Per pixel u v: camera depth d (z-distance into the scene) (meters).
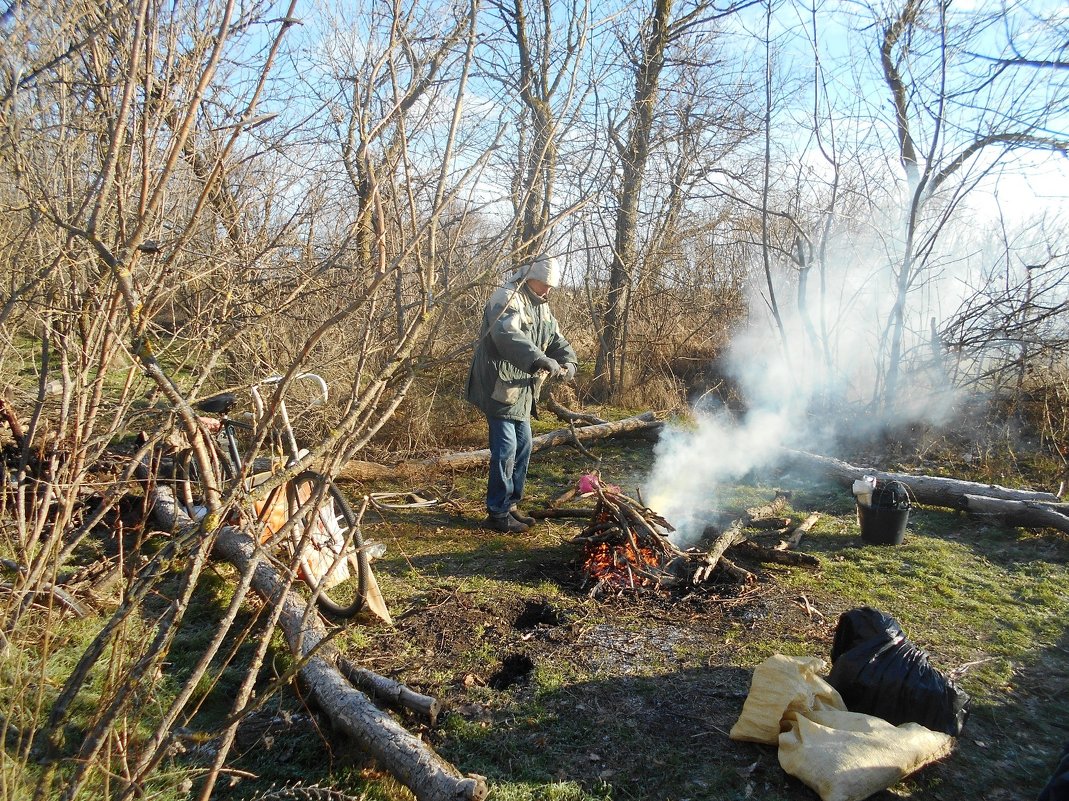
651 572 4.61
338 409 6.16
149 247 2.12
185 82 2.39
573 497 6.41
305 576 4.23
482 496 6.67
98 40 2.36
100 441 2.75
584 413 9.23
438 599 4.37
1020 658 3.80
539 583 4.64
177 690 3.33
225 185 3.43
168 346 3.16
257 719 3.19
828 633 4.00
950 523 5.89
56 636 3.06
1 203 3.12
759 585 4.60
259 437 2.10
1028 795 2.80
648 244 10.43
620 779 2.85
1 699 2.78
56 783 2.52
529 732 3.13
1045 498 5.86
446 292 2.39
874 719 2.89
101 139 2.62
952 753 3.02
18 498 3.28
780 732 2.97
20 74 2.30
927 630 4.09
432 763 2.58
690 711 3.27
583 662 3.68
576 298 11.66
